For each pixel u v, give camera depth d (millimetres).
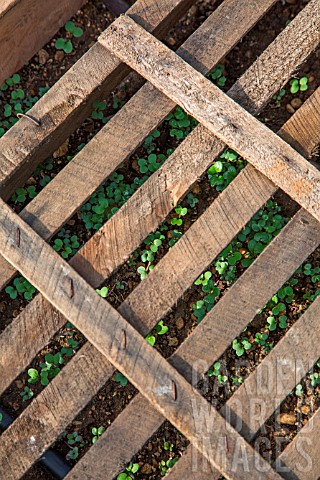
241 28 1381
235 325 1312
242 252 1491
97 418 1477
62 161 1527
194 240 1328
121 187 1508
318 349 1306
